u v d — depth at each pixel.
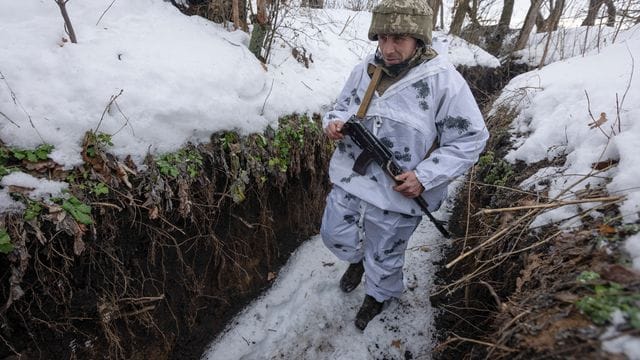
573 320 0.97
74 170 1.51
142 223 1.70
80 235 1.42
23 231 1.32
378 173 1.68
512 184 2.10
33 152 1.44
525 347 1.00
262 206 2.38
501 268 1.62
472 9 7.20
